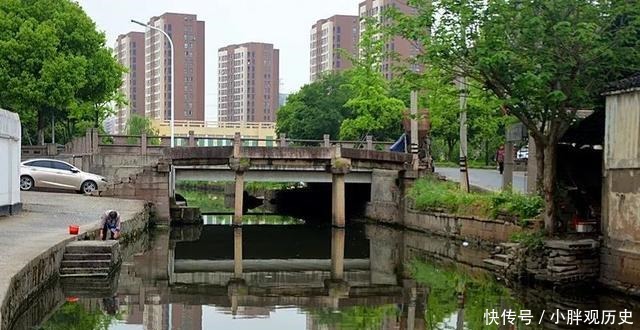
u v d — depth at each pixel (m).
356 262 23.83
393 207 35.44
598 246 17.31
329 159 33.53
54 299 15.41
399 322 14.09
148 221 31.28
